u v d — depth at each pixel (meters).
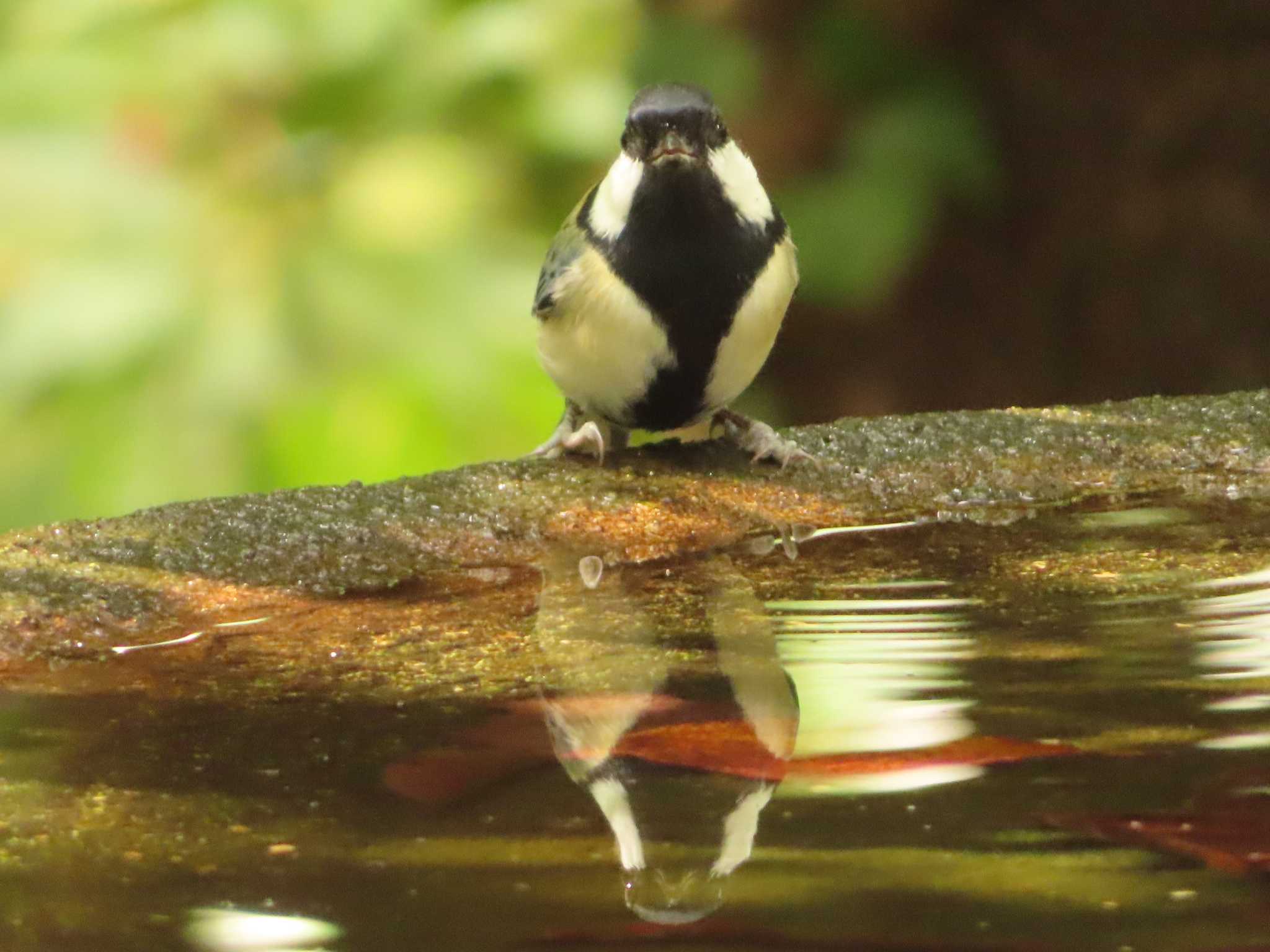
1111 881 3.41
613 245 7.16
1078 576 5.98
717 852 3.58
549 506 6.62
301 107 10.36
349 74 10.38
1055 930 3.17
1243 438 7.41
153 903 3.37
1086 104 12.22
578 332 7.37
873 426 7.50
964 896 3.33
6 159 10.05
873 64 11.87
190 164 10.23
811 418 12.88
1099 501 6.98
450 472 6.86
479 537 6.36
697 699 4.69
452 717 4.56
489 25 10.50
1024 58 12.12
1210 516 6.71
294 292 9.80
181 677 4.95
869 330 12.70
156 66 10.40
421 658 5.13
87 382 9.50
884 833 3.68
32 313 9.62
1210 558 6.15
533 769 4.14
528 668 5.03
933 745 4.25
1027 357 12.76
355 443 9.38
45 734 4.43
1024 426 7.51
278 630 5.40
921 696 4.67
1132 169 12.28
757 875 3.46
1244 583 5.82
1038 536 6.52
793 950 3.12
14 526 9.27
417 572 6.07
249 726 4.50
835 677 4.87
